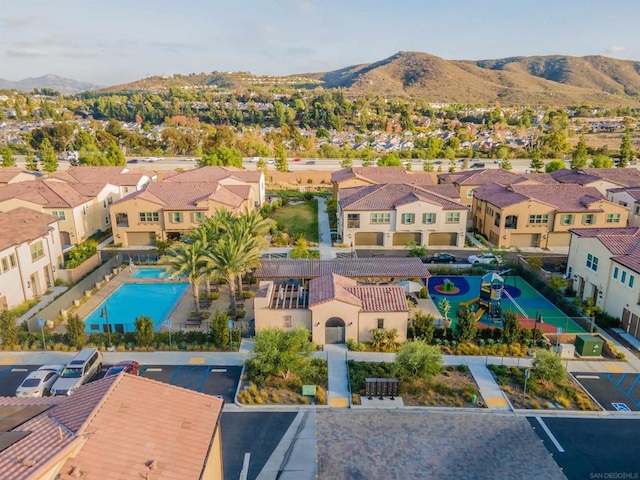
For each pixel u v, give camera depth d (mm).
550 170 102875
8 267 41688
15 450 13625
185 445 16047
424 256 54000
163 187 63188
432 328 35406
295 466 23312
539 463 23703
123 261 54281
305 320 36000
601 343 34000
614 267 39906
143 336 34781
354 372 31469
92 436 14977
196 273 39562
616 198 69500
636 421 27141
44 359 33906
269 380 30656
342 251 59250
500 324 39469
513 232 60281
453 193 68312
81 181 74188
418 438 25500
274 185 103188
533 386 30078
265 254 57688
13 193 61594
